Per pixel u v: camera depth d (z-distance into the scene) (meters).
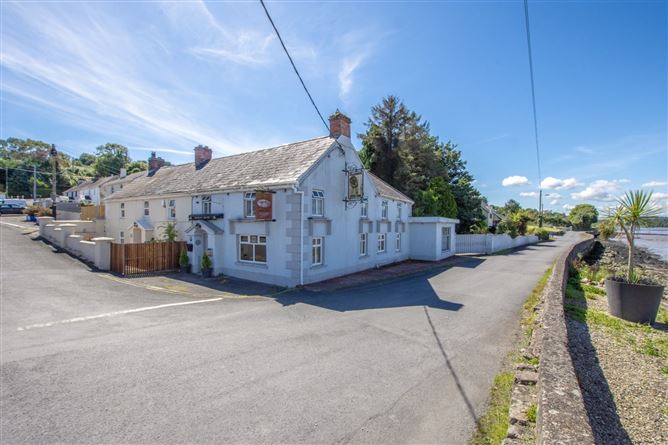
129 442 3.75
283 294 11.94
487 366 5.78
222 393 4.84
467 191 36.88
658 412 4.32
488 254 27.62
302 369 5.66
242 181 15.21
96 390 4.90
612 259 30.38
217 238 15.59
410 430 3.99
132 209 23.30
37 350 6.45
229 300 11.00
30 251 19.11
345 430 3.98
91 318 8.68
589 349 6.45
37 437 3.81
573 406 2.88
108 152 90.56
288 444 3.73
